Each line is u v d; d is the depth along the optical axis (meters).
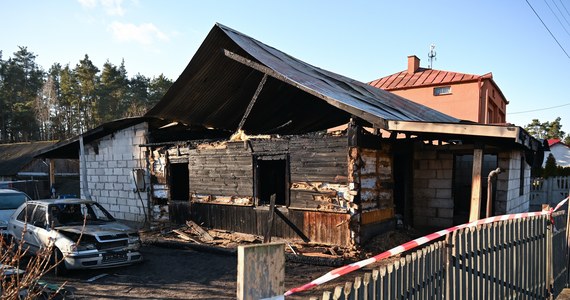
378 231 9.76
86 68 48.12
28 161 27.34
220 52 11.09
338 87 12.46
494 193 11.46
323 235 9.38
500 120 26.12
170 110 13.15
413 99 22.19
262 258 2.05
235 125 15.58
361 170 9.05
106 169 15.38
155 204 13.51
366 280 2.71
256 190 10.66
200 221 12.01
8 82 50.25
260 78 12.11
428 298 3.43
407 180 12.17
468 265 3.96
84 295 6.36
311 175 9.63
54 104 52.75
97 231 7.86
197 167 12.17
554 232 6.04
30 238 8.38
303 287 2.72
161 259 8.96
